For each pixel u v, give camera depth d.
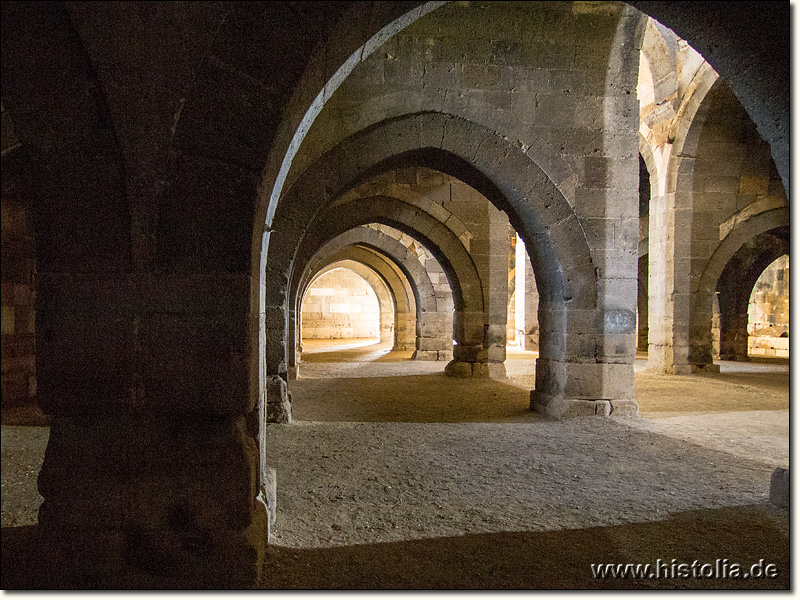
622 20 6.56
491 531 3.31
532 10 6.48
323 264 15.89
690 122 11.50
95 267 2.39
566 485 4.22
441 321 14.64
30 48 2.25
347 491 4.03
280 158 2.78
